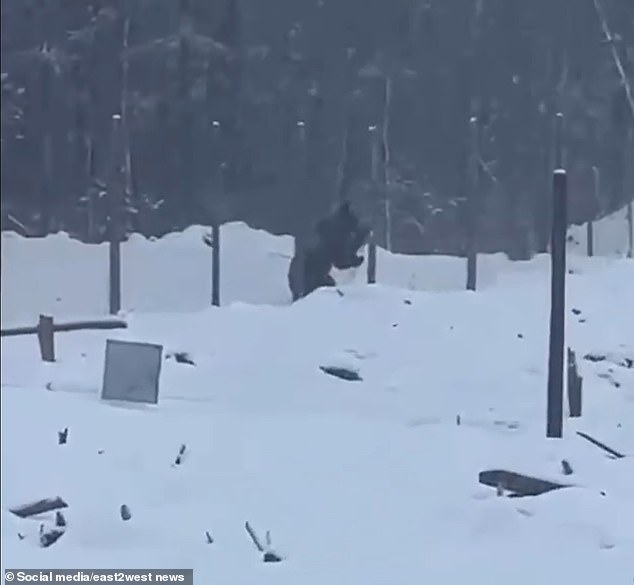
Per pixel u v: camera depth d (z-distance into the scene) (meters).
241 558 13.46
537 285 36.72
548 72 36.06
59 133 19.02
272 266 47.00
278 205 49.00
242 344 31.61
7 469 15.16
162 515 14.75
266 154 45.72
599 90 34.78
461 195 42.06
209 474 16.78
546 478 18.05
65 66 20.61
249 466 17.56
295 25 44.66
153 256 40.50
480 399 28.12
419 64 44.56
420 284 41.34
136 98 31.83
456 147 42.50
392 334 33.12
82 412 19.23
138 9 28.39
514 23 37.12
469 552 14.11
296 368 30.23
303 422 22.20
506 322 34.09
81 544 13.36
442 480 17.67
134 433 18.25
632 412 24.88
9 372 23.16
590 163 34.81
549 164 36.19
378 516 15.60
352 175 49.88
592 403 25.73
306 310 35.25
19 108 17.92
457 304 35.56
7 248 21.61
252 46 42.19
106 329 30.09
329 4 45.38
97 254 32.03
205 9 35.75
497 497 17.09
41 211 19.58
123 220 33.16
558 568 13.48
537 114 36.53
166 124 33.75
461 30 40.81
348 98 47.91
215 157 38.88
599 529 15.39
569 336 29.33
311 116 47.72
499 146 38.41
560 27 35.62
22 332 25.94
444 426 23.11
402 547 14.26
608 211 34.66
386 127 47.62
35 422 17.52
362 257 43.94
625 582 12.84
